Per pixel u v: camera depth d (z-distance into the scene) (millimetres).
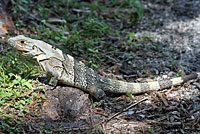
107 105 7281
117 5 13609
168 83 7945
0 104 6293
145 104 7395
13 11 10734
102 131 6258
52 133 6059
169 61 9500
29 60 6949
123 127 6531
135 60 9500
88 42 9766
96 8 12820
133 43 10414
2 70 7113
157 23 12250
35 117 6293
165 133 6445
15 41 6562
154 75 8727
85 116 6715
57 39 9633
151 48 10242
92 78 7238
